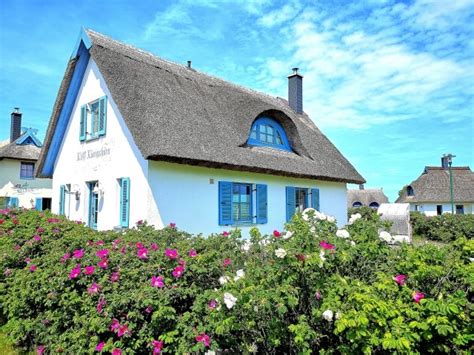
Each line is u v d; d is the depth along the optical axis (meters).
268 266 3.21
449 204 34.50
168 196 8.41
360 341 2.56
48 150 12.22
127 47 11.49
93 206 10.47
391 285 2.79
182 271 3.62
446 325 2.40
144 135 7.89
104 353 3.51
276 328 3.02
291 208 12.04
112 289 3.56
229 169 9.68
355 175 14.70
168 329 3.30
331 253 3.04
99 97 10.09
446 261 2.96
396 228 16.80
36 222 6.57
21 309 4.46
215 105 11.20
